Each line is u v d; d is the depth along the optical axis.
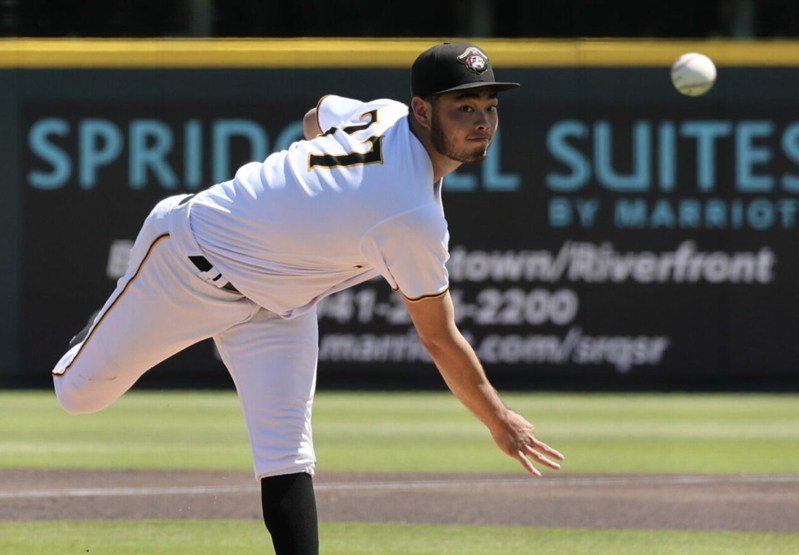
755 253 40.38
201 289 13.88
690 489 23.45
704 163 40.38
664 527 19.80
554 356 40.62
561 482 24.23
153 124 40.69
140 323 14.27
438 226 12.72
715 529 19.62
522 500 22.19
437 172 13.11
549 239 40.56
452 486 23.70
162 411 35.75
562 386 40.66
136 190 40.62
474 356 13.32
